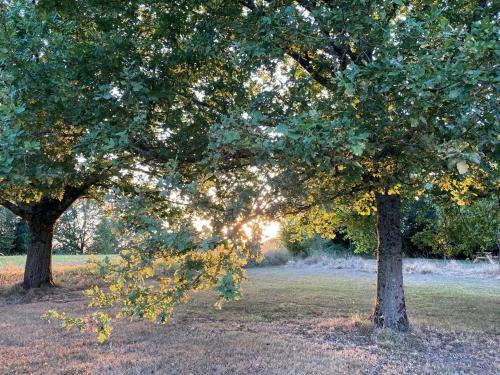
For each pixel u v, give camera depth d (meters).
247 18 4.98
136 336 7.17
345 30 3.96
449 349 6.71
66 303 10.96
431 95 2.81
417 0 4.97
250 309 10.05
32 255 13.67
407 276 18.41
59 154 4.95
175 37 5.60
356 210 9.27
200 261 3.21
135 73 4.14
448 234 10.48
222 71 5.81
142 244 3.06
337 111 3.62
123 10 5.38
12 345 6.69
